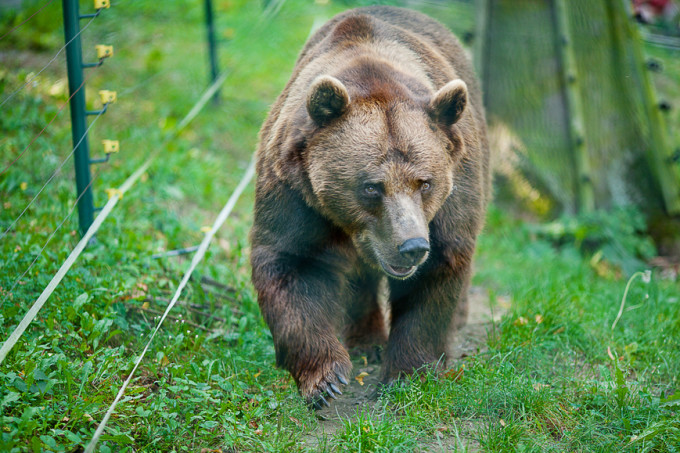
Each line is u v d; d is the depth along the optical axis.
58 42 18.36
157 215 13.02
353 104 7.70
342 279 8.70
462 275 8.62
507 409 8.22
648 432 7.46
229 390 8.06
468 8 21.28
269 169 8.30
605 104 16.00
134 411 7.57
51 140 14.17
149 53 20.12
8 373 7.34
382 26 9.38
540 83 16.20
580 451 7.57
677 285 13.89
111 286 9.67
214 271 11.12
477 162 8.93
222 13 23.34
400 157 7.44
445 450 7.52
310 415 8.04
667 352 9.85
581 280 13.32
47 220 11.58
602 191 16.22
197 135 17.42
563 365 9.63
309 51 9.81
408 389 8.39
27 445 6.66
